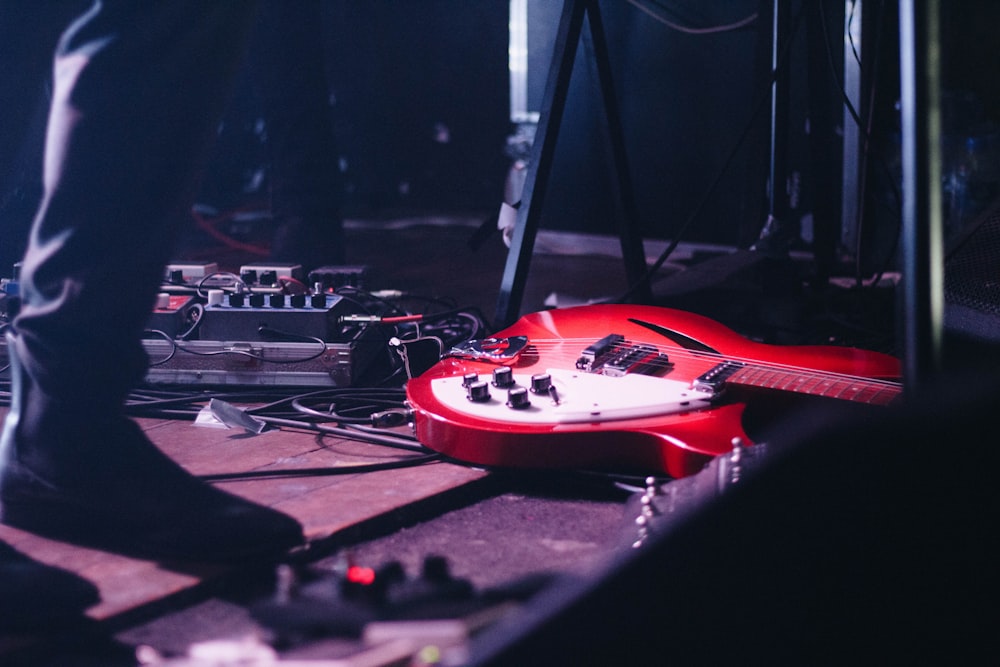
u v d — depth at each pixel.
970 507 0.75
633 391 1.90
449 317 2.79
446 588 1.07
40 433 1.50
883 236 4.13
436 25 5.84
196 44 1.39
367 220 5.82
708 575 0.81
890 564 0.77
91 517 1.50
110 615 1.32
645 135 4.91
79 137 1.37
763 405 1.89
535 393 1.94
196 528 1.47
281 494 1.77
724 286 3.62
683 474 1.71
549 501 1.84
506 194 5.36
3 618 1.25
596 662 0.79
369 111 6.18
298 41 3.72
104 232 1.41
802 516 0.79
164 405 2.27
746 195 3.71
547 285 4.02
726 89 4.66
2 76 1.76
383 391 2.33
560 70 2.66
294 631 1.01
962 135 4.06
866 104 3.71
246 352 2.39
